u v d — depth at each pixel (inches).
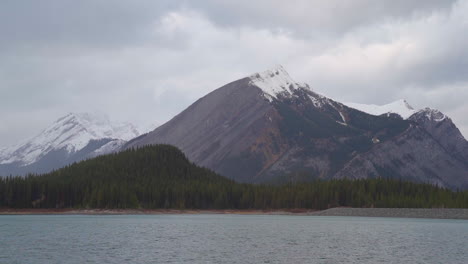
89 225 6619.1
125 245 4210.1
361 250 3998.5
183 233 5393.7
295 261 3437.5
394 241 4677.7
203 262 3363.7
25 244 4239.7
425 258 3595.0
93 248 4001.0
